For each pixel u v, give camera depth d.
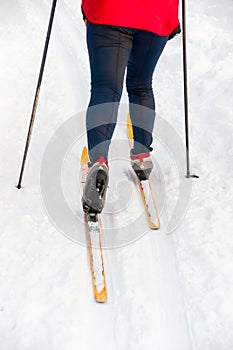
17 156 3.40
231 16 5.91
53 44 5.40
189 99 4.27
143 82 2.85
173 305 2.38
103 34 2.51
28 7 6.37
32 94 4.34
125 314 2.33
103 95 2.58
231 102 4.08
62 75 4.75
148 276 2.55
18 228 2.77
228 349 2.16
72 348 2.15
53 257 2.60
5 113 3.96
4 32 5.58
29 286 2.42
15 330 2.21
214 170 3.32
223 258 2.60
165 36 2.68
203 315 2.31
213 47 5.18
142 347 2.17
